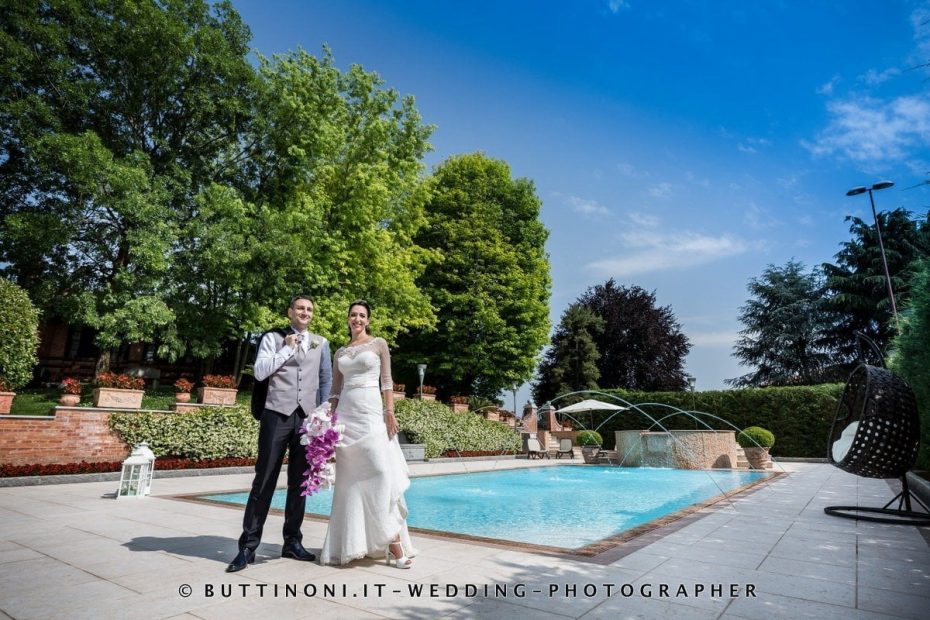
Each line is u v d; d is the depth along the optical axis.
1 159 15.20
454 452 18.12
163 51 15.24
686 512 6.52
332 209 18.98
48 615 2.53
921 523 5.49
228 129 17.47
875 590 3.10
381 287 20.06
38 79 14.53
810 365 33.94
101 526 4.94
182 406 12.03
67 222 14.38
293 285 17.48
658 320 35.78
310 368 4.05
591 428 25.66
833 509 6.38
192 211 17.05
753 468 15.67
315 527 5.13
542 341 27.19
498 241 27.28
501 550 4.13
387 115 20.98
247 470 11.80
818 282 35.03
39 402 13.73
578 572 3.46
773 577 3.38
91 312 14.41
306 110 17.92
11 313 11.48
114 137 15.92
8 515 5.57
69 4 13.95
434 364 26.89
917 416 6.29
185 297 16.27
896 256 30.55
